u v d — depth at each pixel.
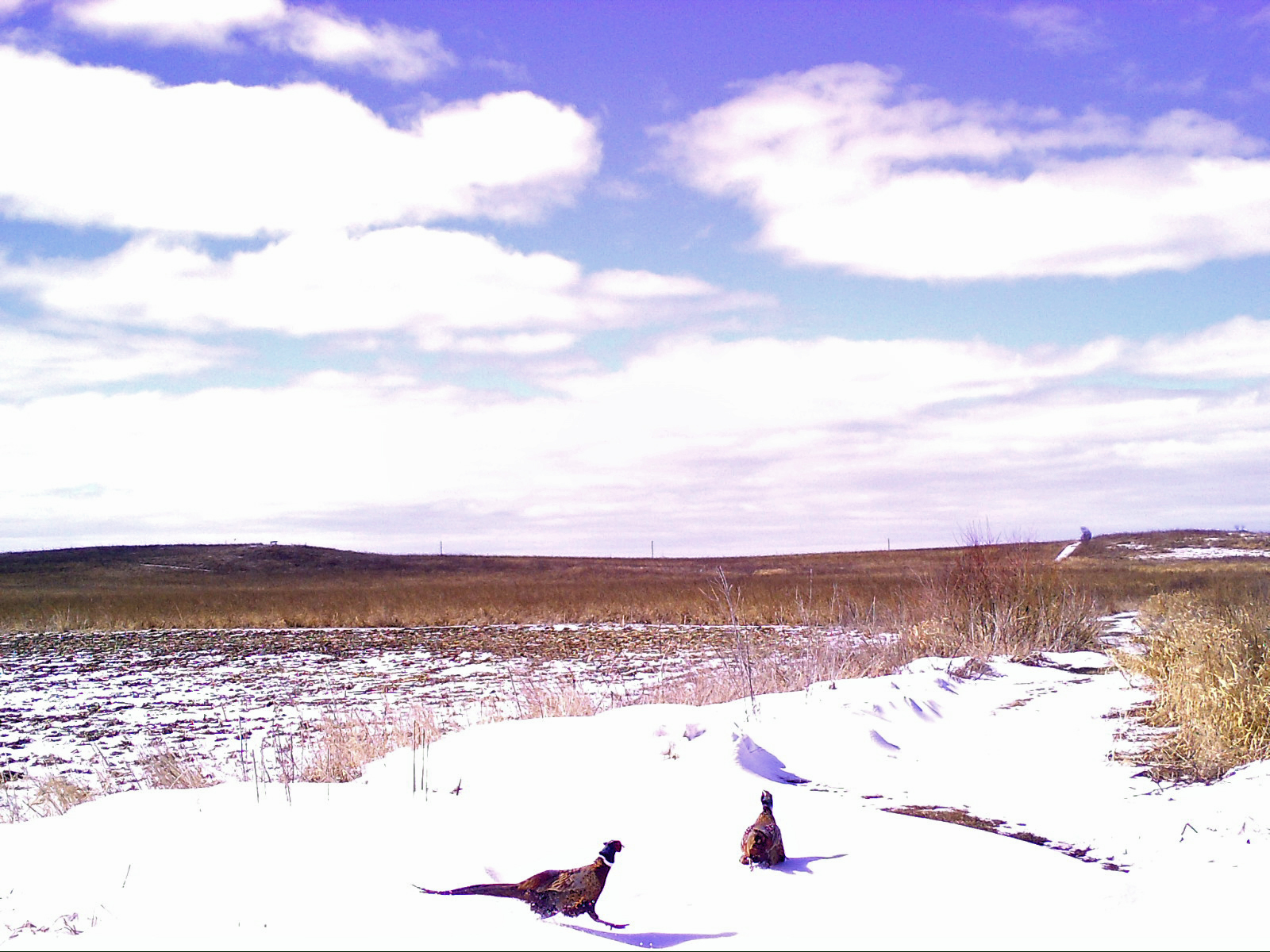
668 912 5.07
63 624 34.75
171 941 4.54
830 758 8.83
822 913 4.97
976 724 10.57
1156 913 4.90
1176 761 8.27
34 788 10.47
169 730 14.49
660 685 15.39
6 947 4.62
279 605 40.56
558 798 7.08
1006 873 5.57
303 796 7.46
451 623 33.91
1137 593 29.95
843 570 64.94
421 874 5.54
